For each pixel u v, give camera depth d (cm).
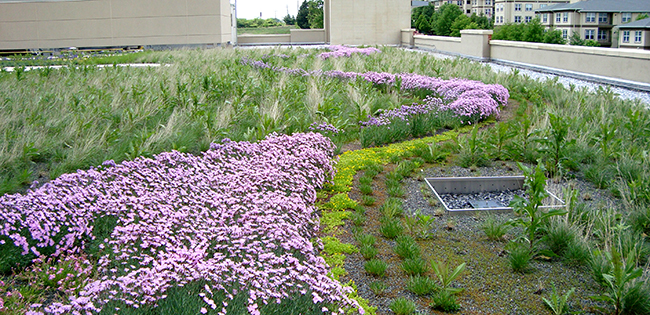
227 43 3206
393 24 3297
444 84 1124
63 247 405
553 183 591
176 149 659
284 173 525
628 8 6981
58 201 440
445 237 455
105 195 481
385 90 1200
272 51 2061
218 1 2945
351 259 416
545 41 4972
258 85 1098
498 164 662
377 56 1862
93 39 2920
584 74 1439
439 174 624
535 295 363
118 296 321
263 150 638
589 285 375
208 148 697
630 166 583
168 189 509
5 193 516
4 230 395
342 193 562
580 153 656
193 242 382
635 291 336
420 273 390
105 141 692
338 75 1312
